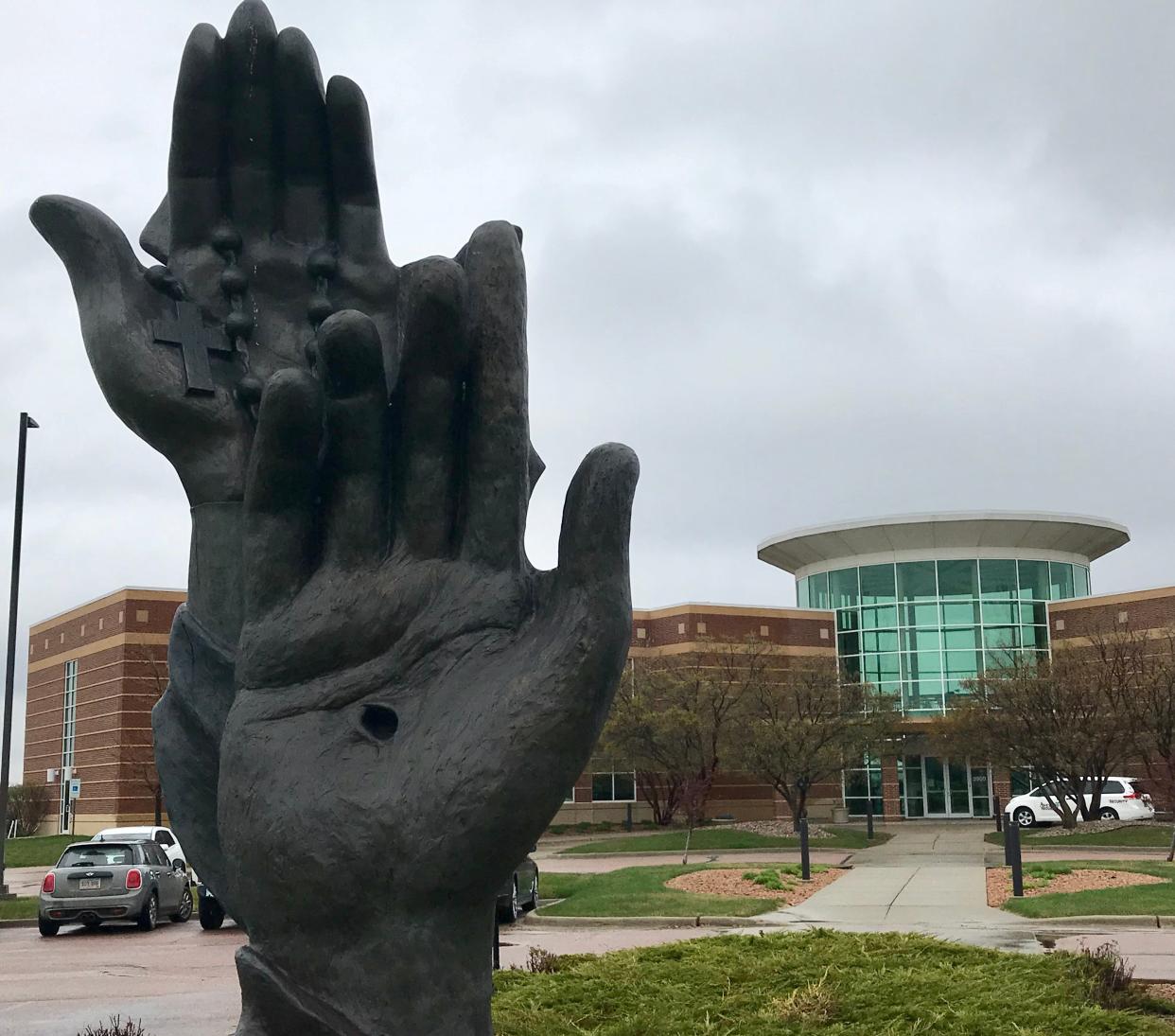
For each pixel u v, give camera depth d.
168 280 4.21
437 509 3.85
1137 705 31.97
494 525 3.85
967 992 7.29
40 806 47.91
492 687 3.65
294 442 3.77
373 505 3.84
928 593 45.91
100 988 11.69
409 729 3.68
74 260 4.19
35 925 18.69
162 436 4.18
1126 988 8.19
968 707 35.09
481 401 3.86
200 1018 9.85
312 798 3.63
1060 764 32.84
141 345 4.10
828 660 41.41
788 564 51.00
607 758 37.97
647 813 45.88
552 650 3.61
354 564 3.83
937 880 20.47
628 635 3.66
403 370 3.85
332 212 4.41
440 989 3.62
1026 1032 6.37
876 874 21.84
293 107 4.35
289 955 3.63
